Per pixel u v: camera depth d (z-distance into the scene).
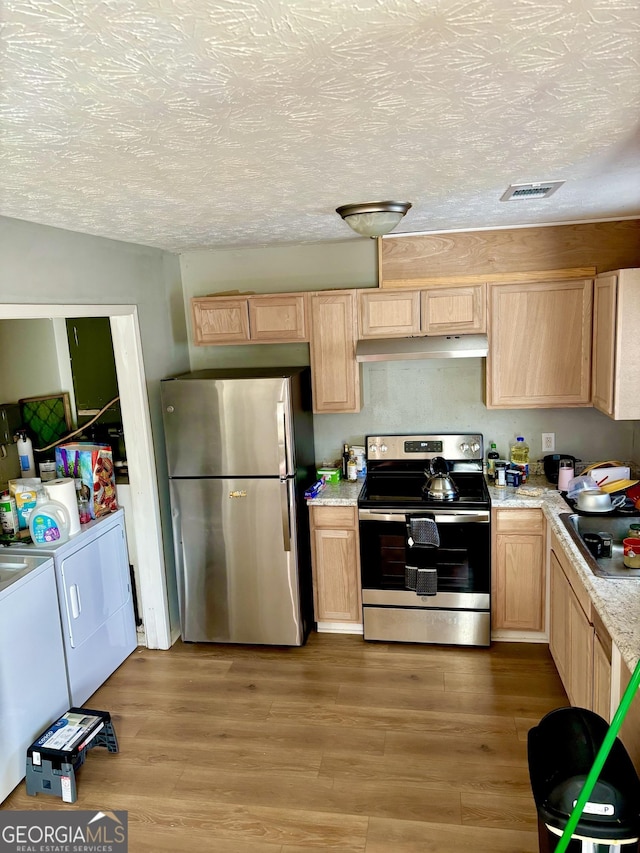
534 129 1.55
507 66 1.11
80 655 3.25
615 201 2.88
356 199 2.44
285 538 3.59
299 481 3.68
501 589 3.61
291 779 2.69
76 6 0.81
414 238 3.78
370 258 3.93
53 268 2.81
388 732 2.96
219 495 3.62
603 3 0.87
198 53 0.99
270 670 3.53
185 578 3.77
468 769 2.70
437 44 1.00
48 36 0.90
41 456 3.96
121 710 3.22
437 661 3.53
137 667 3.63
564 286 3.51
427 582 3.51
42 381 3.99
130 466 3.64
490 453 3.97
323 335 3.78
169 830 2.45
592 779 1.46
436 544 3.43
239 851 2.34
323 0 0.84
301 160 1.75
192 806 2.57
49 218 2.54
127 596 3.73
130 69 1.04
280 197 2.31
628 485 3.25
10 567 2.93
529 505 3.45
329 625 3.91
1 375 3.80
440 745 2.85
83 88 1.12
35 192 2.03
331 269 4.00
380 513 3.58
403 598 3.65
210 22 0.88
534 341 3.60
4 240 2.50
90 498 3.51
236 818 2.50
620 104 1.35
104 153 1.58
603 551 2.69
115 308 3.31
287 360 4.18
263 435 3.50
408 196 2.45
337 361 3.79
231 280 4.14
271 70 1.08
